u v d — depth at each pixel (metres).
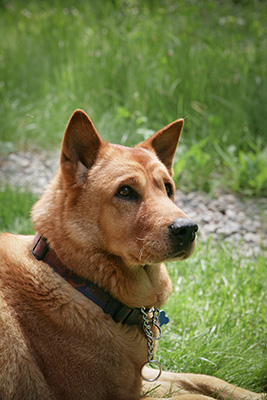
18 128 8.02
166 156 3.48
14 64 9.33
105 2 12.19
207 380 3.25
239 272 4.60
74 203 2.86
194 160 7.10
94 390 2.75
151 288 2.98
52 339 2.73
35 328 2.74
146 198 2.88
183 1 12.30
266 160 6.84
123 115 7.70
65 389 2.72
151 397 2.94
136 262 2.82
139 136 7.55
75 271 2.82
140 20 10.58
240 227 5.88
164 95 8.10
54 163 7.35
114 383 2.81
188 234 2.74
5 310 2.70
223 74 8.50
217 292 4.30
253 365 3.53
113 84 8.52
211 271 4.58
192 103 7.89
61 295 2.78
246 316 4.01
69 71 8.70
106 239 2.82
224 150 7.40
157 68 8.55
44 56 9.45
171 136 3.45
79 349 2.73
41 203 3.00
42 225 2.91
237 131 7.60
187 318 3.96
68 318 2.75
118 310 2.85
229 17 11.17
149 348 2.98
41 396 2.69
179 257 2.80
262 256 5.08
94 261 2.82
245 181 6.75
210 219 6.02
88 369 2.73
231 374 3.46
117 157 2.95
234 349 3.67
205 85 8.24
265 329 3.91
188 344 3.70
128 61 8.77
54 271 2.85
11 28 10.92
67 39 9.83
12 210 5.49
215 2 12.69
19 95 8.73
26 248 2.98
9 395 2.61
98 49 9.33
